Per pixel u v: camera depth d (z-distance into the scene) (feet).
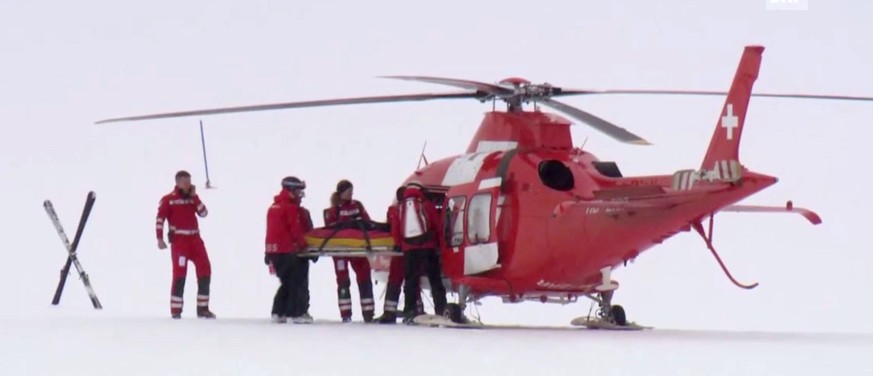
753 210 201.16
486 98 216.13
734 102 172.96
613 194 191.11
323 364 130.21
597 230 190.19
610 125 201.98
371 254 212.23
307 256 214.69
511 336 171.53
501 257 203.21
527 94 211.82
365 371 123.95
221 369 126.21
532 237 198.70
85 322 197.06
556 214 195.21
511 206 201.87
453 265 211.61
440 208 220.23
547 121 205.77
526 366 128.06
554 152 203.92
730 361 131.54
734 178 171.22
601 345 152.97
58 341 157.07
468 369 125.70
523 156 203.31
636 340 163.32
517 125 208.74
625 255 194.29
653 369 124.88
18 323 193.06
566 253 195.93
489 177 205.87
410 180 229.25
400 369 125.59
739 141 172.55
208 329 180.24
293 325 197.06
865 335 182.60
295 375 121.08
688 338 169.07
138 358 136.36
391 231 213.87
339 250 212.43
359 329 185.37
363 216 226.79
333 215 225.76
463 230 208.44
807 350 144.25
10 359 136.05
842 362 130.00
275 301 214.07
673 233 186.80
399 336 168.14
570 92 212.64
